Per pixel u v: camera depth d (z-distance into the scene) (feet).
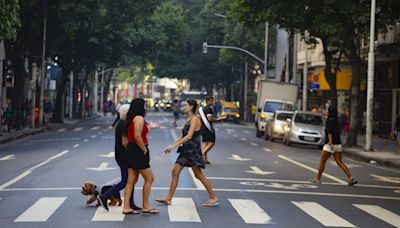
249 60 350.84
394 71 220.02
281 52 350.43
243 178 88.43
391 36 189.57
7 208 60.44
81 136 185.68
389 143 192.24
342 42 163.43
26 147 142.82
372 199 73.20
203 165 63.82
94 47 253.03
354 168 115.34
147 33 295.89
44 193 70.08
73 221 54.24
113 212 58.85
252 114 358.43
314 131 165.48
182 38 316.40
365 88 241.35
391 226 56.18
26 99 234.38
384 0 153.48
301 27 165.99
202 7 423.23
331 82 174.81
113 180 81.30
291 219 57.57
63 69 276.21
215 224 54.13
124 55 299.79
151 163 105.29
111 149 133.08
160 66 410.93
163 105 601.21
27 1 184.03
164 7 311.68
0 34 121.90
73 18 207.31
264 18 157.58
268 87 222.69
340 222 56.95
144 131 58.65
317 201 69.41
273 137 182.29
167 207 62.18
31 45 217.36
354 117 170.40
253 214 59.47
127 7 231.91
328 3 147.33
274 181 86.58
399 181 95.86
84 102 386.32
